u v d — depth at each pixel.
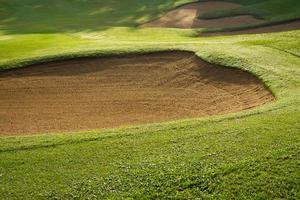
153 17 46.72
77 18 47.94
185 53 27.66
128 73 26.17
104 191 12.15
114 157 14.05
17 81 25.70
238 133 15.15
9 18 48.41
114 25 43.84
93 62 27.56
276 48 28.28
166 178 12.53
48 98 23.72
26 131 19.88
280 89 20.95
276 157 13.16
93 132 16.77
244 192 11.84
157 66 26.67
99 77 25.97
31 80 25.80
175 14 47.69
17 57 28.42
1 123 20.91
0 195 12.13
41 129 20.06
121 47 29.28
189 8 49.53
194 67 25.81
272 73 23.09
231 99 21.80
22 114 21.91
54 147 15.12
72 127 20.19
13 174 13.26
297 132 14.77
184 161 13.34
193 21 45.16
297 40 29.89
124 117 21.17
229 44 29.50
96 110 22.11
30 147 15.18
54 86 25.06
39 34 38.12
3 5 52.81
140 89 24.31
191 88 23.88
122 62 27.42
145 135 15.79
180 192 11.98
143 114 21.42
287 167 12.67
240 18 45.06
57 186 12.48
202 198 11.73
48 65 27.42
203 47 28.33
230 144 14.28
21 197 12.02
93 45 31.23
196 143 14.66
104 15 48.81
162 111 21.61
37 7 52.75
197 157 13.54
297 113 16.67
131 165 13.37
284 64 24.75
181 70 25.86
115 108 22.25
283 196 11.66
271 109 17.81
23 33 39.66
